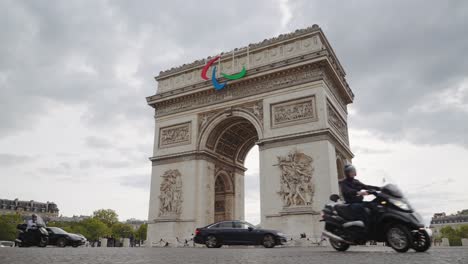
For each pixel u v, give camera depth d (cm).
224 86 6794
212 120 6838
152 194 6950
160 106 7575
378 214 1942
